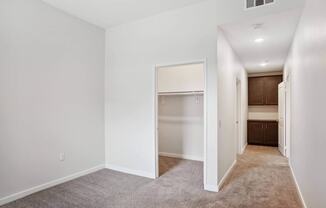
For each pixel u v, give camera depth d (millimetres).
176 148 5027
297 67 3221
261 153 5457
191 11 3232
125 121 3924
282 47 4152
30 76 2924
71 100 3523
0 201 2592
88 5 3217
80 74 3688
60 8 3301
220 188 3098
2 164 2619
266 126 6500
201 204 2600
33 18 2965
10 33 2697
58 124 3309
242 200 2713
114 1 3094
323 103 1801
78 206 2562
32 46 2953
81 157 3689
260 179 3496
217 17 3023
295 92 3441
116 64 4047
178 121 4992
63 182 3354
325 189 1734
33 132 2959
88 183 3320
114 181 3404
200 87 4691
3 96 2627
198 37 3168
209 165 3055
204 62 3117
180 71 4910
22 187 2822
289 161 4285
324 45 1757
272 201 2699
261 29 3213
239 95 5344
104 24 3953
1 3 2611
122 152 3959
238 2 2885
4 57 2637
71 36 3527
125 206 2557
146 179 3494
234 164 4352
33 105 2961
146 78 3680
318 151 1961
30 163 2920
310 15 2273
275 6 2670
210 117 3066
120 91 3990
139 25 3756
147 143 3664
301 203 2654
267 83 6750
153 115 3598
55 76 3268
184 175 3676
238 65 4965
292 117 3848
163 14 3498
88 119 3836
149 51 3646
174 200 2709
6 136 2658
